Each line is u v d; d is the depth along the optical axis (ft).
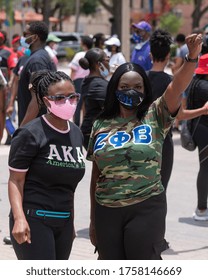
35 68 34.76
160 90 31.60
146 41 49.44
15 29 217.56
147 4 280.92
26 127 21.01
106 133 21.53
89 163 53.88
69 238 21.65
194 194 46.19
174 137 69.36
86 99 34.17
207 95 37.40
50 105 20.94
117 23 152.76
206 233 36.91
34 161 20.93
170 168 31.94
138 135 21.16
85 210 41.22
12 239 21.26
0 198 43.52
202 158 38.68
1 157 56.90
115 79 21.56
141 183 21.02
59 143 21.07
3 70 65.05
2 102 43.21
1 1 204.23
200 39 20.34
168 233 36.76
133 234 21.11
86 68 50.16
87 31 338.34
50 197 20.98
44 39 36.09
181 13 306.35
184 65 20.63
